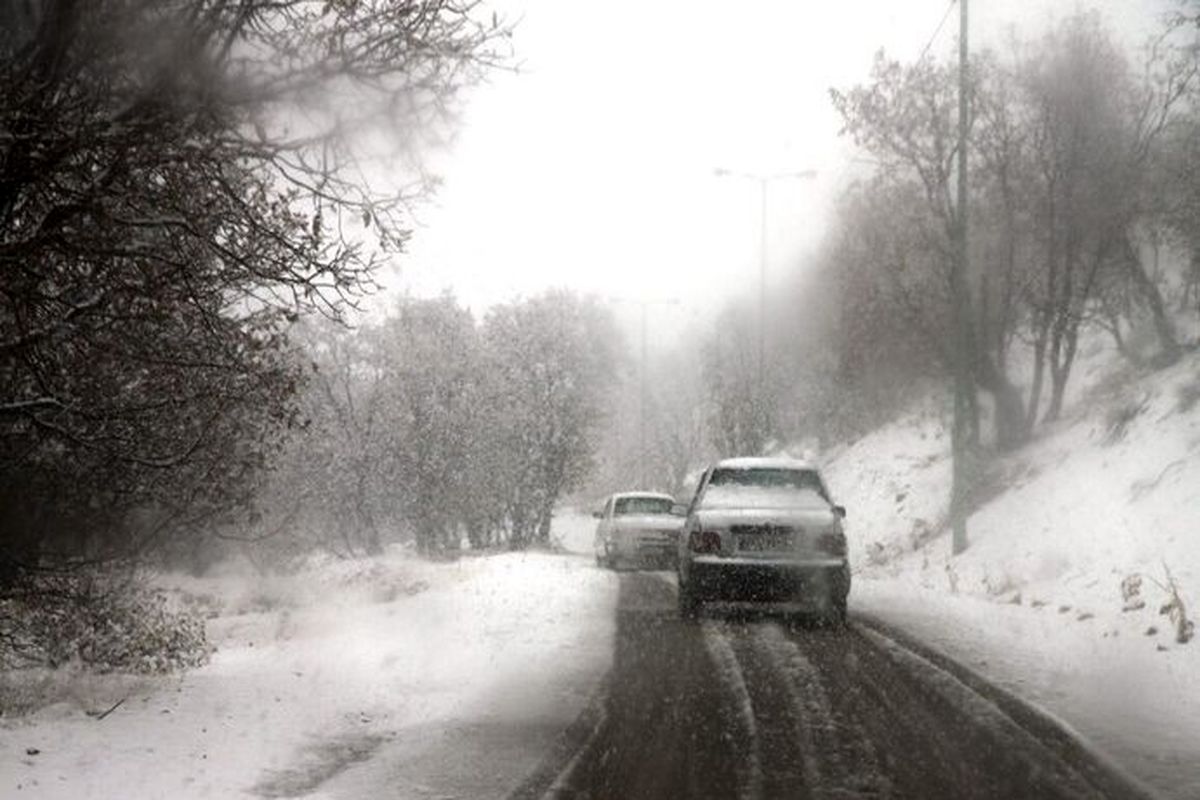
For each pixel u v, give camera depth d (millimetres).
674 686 8781
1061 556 15320
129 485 7641
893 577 19750
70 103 5426
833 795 5746
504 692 8586
